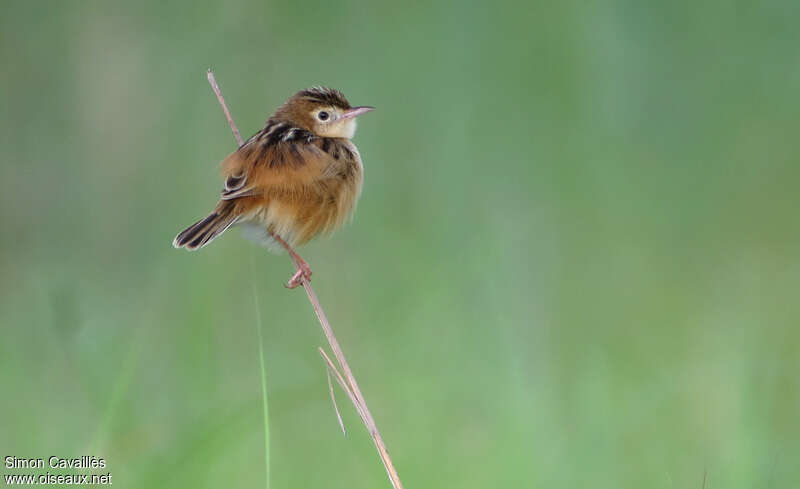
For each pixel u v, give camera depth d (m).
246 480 9.95
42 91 15.50
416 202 14.80
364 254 13.79
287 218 9.14
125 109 15.37
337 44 16.12
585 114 15.94
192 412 10.18
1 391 10.81
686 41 16.48
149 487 8.49
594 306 13.55
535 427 10.27
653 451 10.52
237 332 12.50
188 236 8.82
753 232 15.41
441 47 16.28
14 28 15.53
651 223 15.15
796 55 16.55
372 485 9.85
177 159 14.99
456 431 10.54
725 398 11.23
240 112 15.33
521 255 14.09
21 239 14.96
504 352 11.41
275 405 9.51
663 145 16.08
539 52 16.12
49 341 11.43
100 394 10.31
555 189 15.14
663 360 12.42
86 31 15.59
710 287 14.27
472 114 15.79
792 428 11.10
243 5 15.73
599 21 16.28
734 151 16.22
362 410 7.88
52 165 15.33
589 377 11.48
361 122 15.73
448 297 12.31
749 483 10.08
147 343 11.27
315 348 12.12
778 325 13.39
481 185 15.09
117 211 15.01
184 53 15.53
